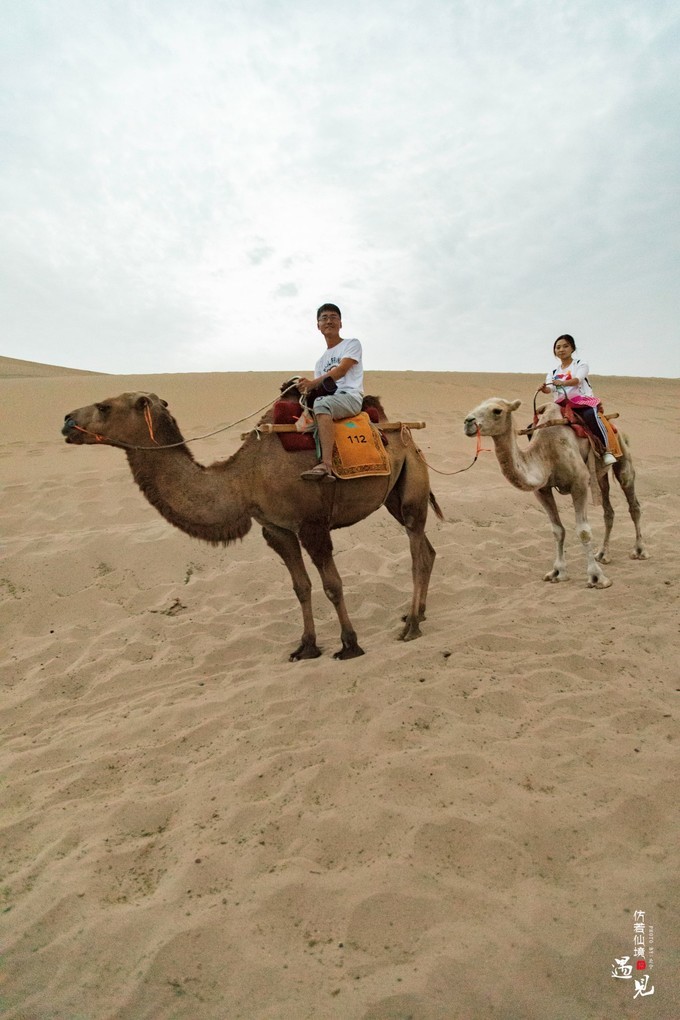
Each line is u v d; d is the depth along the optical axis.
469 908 2.71
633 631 5.41
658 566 7.61
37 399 19.53
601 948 2.49
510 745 3.84
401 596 7.16
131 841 3.34
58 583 7.62
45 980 2.53
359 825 3.23
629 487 7.98
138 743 4.33
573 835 3.11
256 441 5.37
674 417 22.52
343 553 8.66
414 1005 2.30
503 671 4.83
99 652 6.12
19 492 10.99
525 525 10.16
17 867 3.24
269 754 3.96
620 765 3.62
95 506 10.28
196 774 3.86
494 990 2.35
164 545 8.50
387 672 4.95
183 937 2.64
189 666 5.67
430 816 3.25
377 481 5.61
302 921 2.71
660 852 2.99
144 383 23.25
